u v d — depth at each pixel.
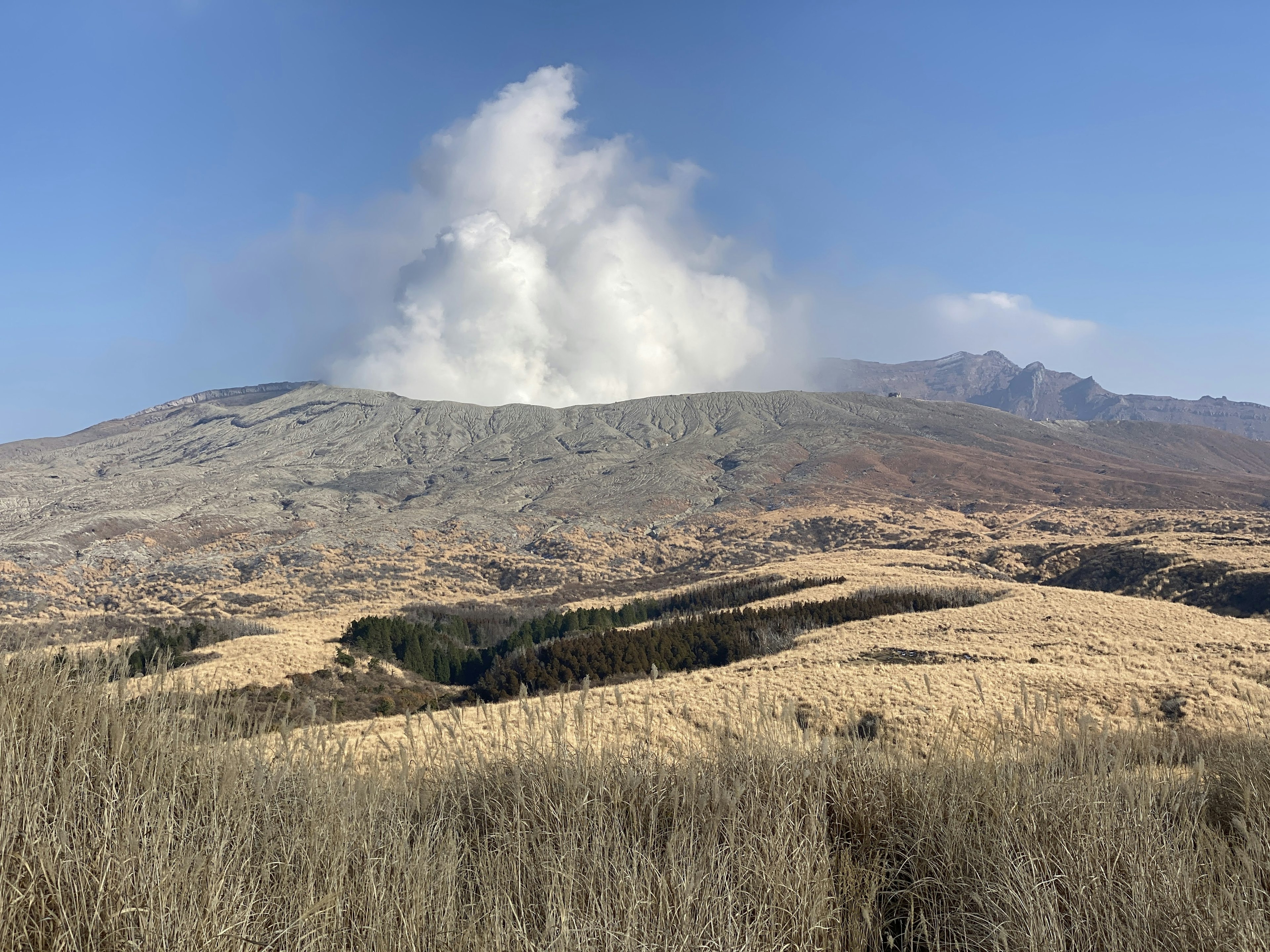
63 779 3.66
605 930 3.44
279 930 3.37
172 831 3.54
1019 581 92.75
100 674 4.72
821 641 43.84
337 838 4.06
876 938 4.12
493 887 3.94
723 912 3.73
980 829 4.68
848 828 5.14
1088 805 4.70
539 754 5.43
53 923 3.08
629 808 4.87
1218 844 4.47
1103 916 3.88
